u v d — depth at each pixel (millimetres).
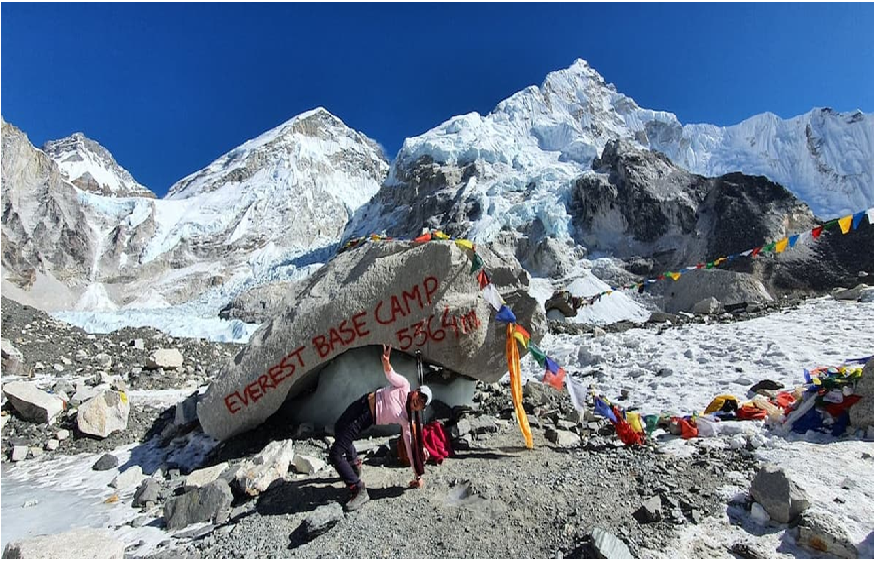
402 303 6703
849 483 4625
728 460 5336
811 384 6715
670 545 3943
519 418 6156
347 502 4844
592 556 3785
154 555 4414
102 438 8156
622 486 4895
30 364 12711
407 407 5082
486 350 6895
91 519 5469
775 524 4156
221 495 5152
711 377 8453
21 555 3830
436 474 5402
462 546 4098
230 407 6836
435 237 6961
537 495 4770
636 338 12180
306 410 7270
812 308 13586
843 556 3705
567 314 21062
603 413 6156
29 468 7273
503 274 7094
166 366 12367
